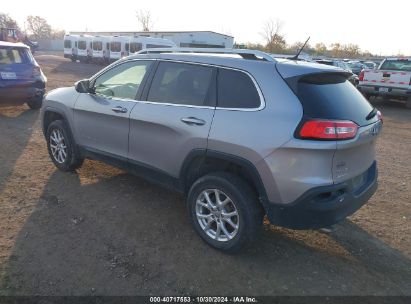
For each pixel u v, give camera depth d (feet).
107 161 15.15
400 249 12.40
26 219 12.97
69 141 16.58
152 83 13.20
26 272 10.17
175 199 15.14
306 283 10.38
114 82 14.65
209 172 11.87
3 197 14.51
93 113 14.93
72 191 15.43
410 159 23.17
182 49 13.28
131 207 14.26
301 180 9.65
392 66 46.39
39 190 15.35
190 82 12.11
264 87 10.42
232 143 10.53
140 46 105.70
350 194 10.60
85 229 12.53
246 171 10.80
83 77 68.95
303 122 9.60
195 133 11.37
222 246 11.32
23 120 28.07
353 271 11.05
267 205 10.37
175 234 12.50
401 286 10.48
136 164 13.73
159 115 12.42
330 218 10.16
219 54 12.14
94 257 11.02
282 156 9.79
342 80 11.59
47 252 11.12
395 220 14.43
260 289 10.05
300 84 10.13
